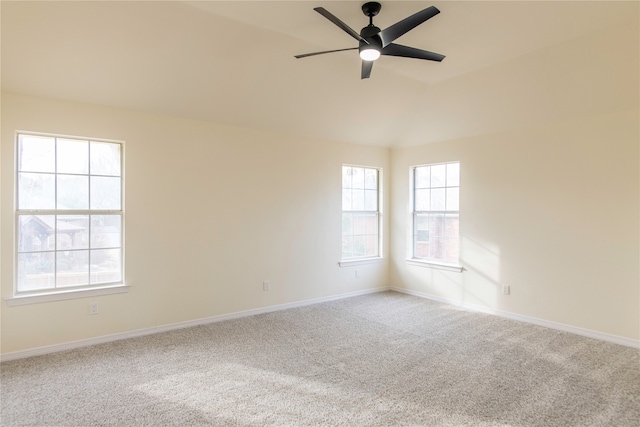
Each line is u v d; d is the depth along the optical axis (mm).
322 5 2832
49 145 3451
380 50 2799
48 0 2617
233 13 2969
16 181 3281
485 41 3365
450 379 2895
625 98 3516
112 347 3516
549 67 3615
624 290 3627
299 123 4746
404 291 5840
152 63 3340
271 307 4766
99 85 3408
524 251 4375
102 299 3631
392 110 4934
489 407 2496
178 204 4055
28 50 2924
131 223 3779
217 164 4316
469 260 4945
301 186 5020
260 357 3309
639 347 3525
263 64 3670
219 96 3947
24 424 2285
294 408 2480
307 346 3570
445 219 5336
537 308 4258
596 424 2307
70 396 2615
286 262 4891
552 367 3107
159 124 3932
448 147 5191
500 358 3293
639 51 3121
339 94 4383
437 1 2732
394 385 2799
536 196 4266
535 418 2369
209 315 4281
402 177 5855
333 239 5363
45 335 3354
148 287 3883
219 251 4340
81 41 2969
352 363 3189
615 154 3670
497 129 4590
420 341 3711
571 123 3980
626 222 3611
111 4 2746
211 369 3062
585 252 3885
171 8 2863
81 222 3600
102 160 3699
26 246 3352
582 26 3074
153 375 2947
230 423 2311
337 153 5395
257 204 4629
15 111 3217
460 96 4465
